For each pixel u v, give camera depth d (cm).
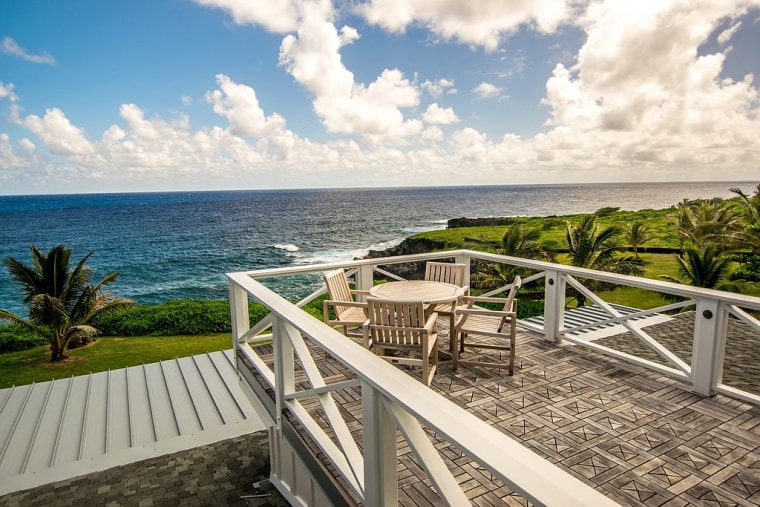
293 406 311
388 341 357
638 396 333
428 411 135
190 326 1983
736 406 314
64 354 1642
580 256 1970
